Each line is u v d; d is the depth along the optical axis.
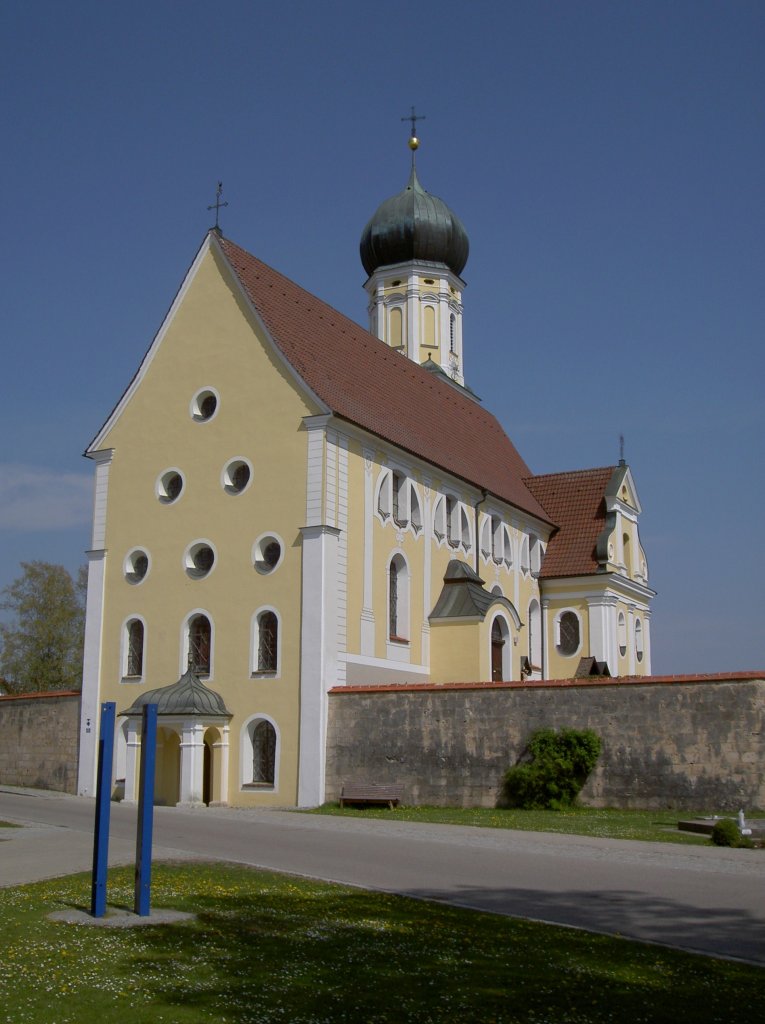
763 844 25.25
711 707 33.22
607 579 60.59
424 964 13.76
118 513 45.25
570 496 65.75
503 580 56.84
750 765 32.44
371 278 70.81
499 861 22.72
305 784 38.38
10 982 12.60
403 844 25.48
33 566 80.75
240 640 41.16
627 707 34.31
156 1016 11.47
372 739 37.84
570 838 26.78
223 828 28.89
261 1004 11.91
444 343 69.44
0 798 39.56
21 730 46.31
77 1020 11.34
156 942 14.58
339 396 44.03
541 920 16.61
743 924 16.41
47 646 79.62
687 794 33.06
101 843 16.41
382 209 70.00
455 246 69.94
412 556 46.72
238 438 42.84
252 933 15.20
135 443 45.41
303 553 40.38
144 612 43.75
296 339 45.16
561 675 60.62
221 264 44.72
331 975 13.17
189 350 44.84
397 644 44.66
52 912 16.45
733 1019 11.74
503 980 13.12
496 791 35.59
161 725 39.62
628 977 13.34
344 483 41.91
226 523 42.47
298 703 39.31
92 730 43.75
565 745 34.59
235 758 40.25
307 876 20.34
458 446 55.38
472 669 46.72
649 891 19.14
